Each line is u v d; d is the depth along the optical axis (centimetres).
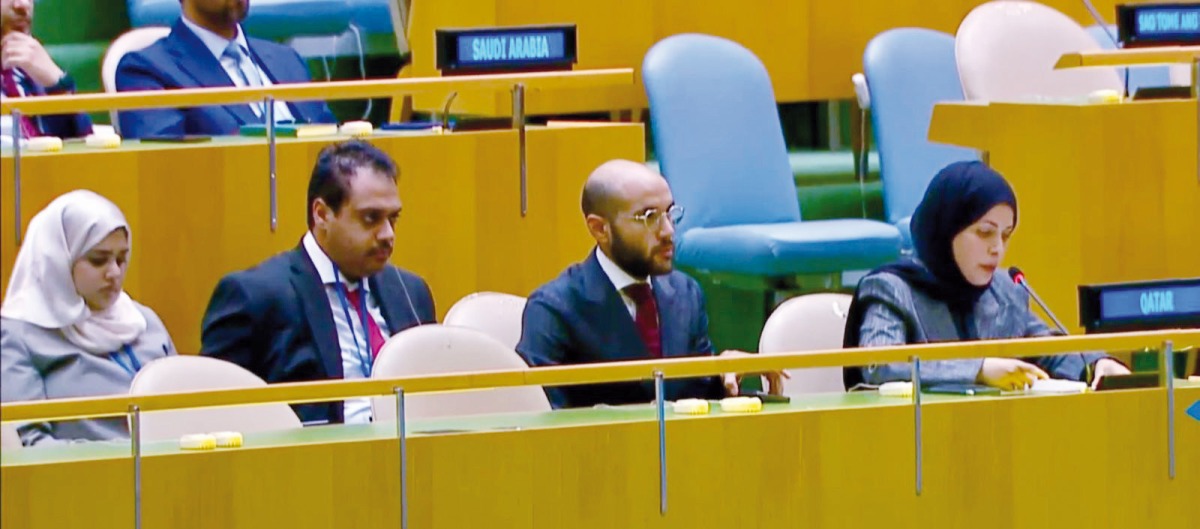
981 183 1145
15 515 875
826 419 994
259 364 1166
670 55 1575
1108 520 1045
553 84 1284
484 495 939
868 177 1714
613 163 1188
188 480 898
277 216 1270
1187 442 1059
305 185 1276
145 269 1238
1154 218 1325
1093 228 1314
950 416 1014
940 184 1152
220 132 1358
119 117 1357
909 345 1042
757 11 1697
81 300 1137
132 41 1405
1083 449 1038
